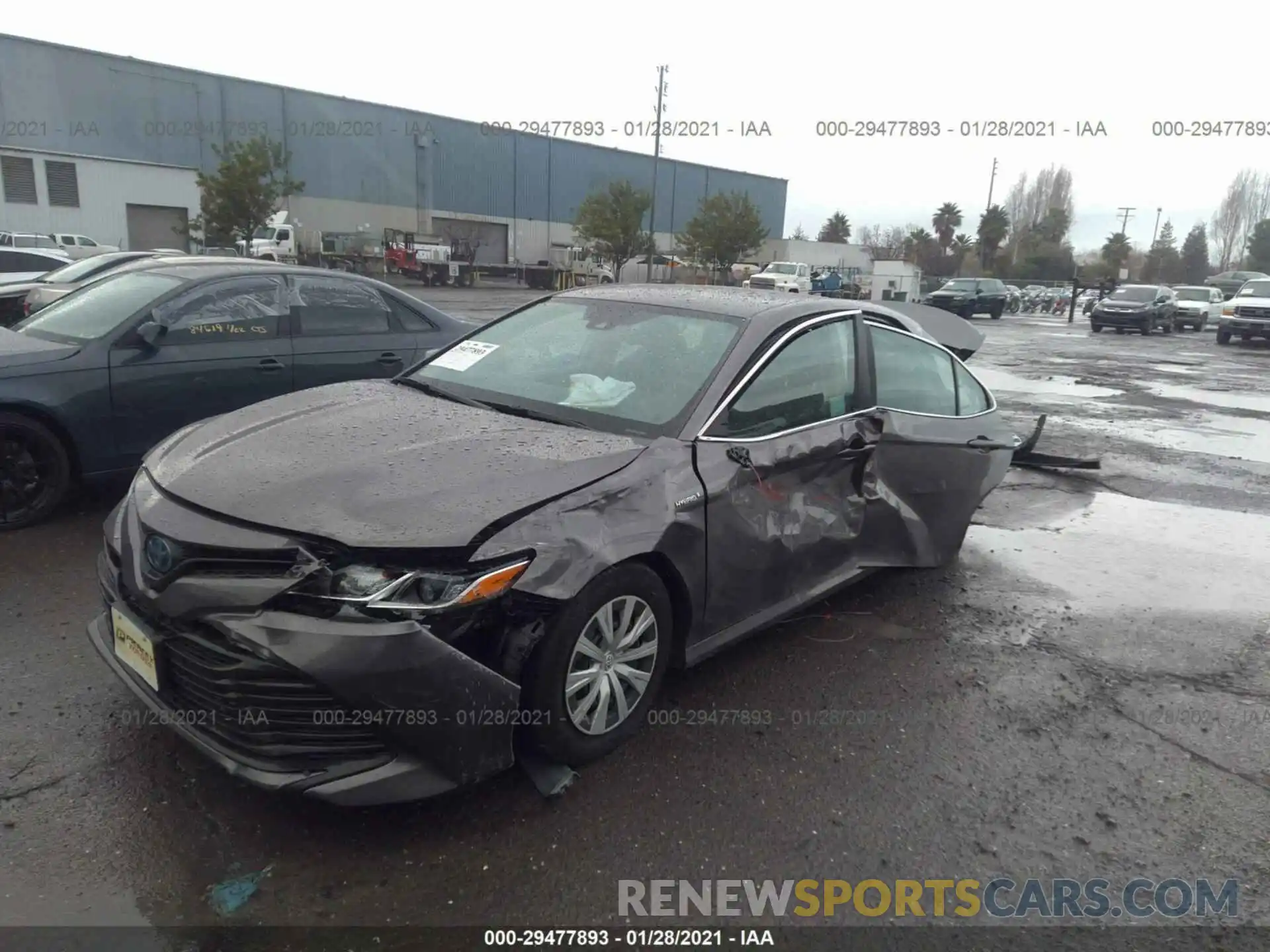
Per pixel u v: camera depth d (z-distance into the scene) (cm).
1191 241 8438
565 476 295
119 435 523
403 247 3991
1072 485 765
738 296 432
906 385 462
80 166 3158
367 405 364
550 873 262
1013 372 1631
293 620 250
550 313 437
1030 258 7019
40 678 348
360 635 248
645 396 356
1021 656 428
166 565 267
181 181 3400
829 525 394
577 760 300
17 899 240
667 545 310
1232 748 355
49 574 447
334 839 270
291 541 257
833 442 388
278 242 3616
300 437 322
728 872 269
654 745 329
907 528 448
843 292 4447
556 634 279
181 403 544
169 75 3869
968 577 530
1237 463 876
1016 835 294
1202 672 420
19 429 492
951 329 736
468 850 269
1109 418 1120
